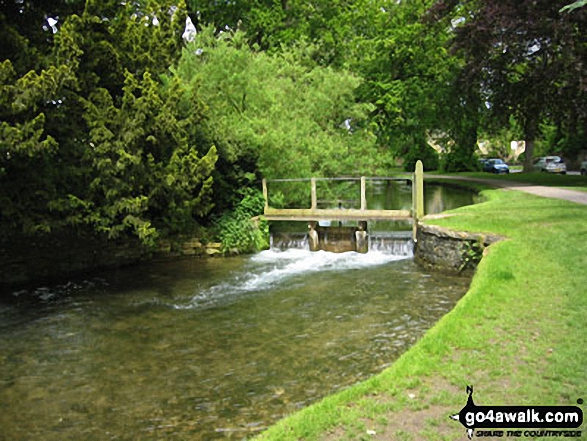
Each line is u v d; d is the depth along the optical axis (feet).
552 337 19.72
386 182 128.88
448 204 83.71
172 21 46.50
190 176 44.04
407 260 48.62
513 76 99.25
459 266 40.73
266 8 98.27
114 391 21.79
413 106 112.98
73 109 39.17
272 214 56.65
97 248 46.47
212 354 25.63
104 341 28.12
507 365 17.63
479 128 132.26
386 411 15.05
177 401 20.59
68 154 39.27
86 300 36.68
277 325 29.91
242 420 18.84
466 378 16.87
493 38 81.10
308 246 56.29
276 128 56.49
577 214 44.42
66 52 35.45
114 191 39.11
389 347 25.54
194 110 44.78
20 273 41.47
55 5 40.73
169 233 51.78
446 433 13.74
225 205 56.29
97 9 39.37
